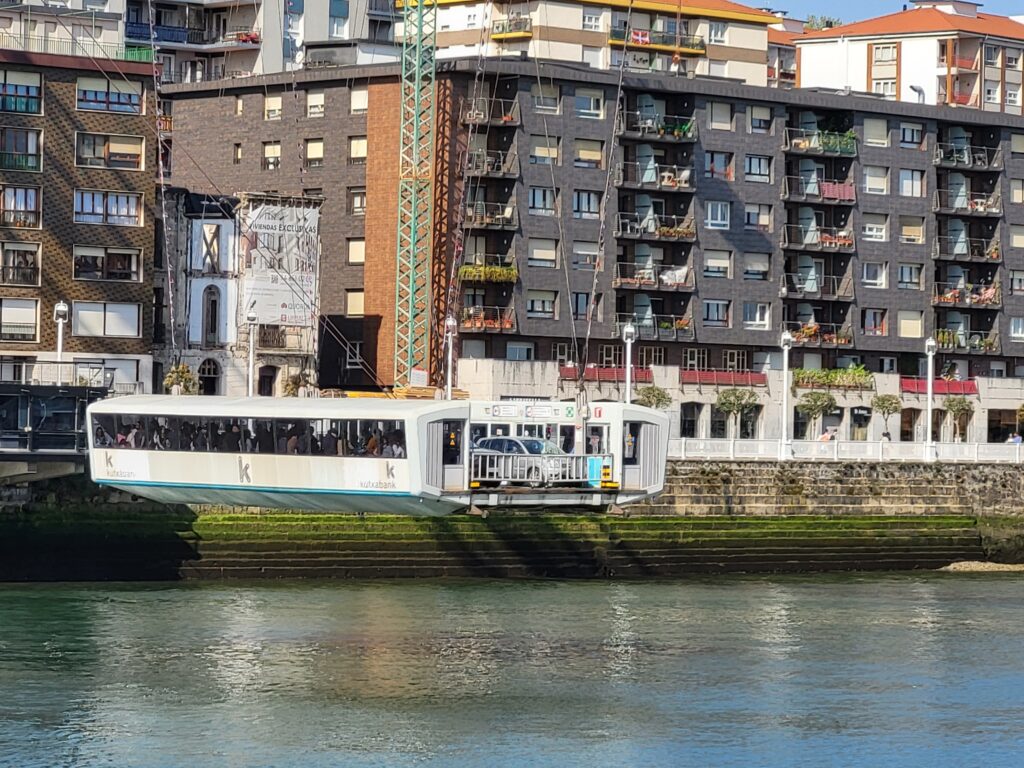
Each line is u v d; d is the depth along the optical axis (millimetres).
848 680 99250
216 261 170250
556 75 185625
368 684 95500
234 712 89688
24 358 158875
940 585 136000
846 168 199500
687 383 189625
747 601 124312
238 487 120312
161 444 121625
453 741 85688
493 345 185375
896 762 84188
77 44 170125
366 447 116500
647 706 92562
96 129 161875
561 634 109375
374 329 183750
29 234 159250
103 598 117312
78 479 125125
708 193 192875
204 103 195500
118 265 162750
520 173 184750
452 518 131250
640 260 191500
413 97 182250
